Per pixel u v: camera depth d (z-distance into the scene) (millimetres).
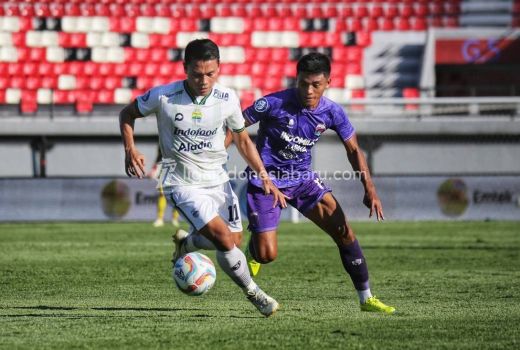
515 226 65000
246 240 55281
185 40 93125
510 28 90812
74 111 82938
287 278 33844
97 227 64688
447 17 94688
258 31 93875
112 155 79562
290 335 20266
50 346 18859
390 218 71750
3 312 24625
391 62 91375
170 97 21844
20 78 89875
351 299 27750
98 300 27500
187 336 20141
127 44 92812
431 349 18484
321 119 24406
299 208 24938
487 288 30562
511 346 18859
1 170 78875
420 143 79250
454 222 69625
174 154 22312
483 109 81750
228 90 22234
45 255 43156
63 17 93375
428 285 31484
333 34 93062
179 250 24266
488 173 72000
